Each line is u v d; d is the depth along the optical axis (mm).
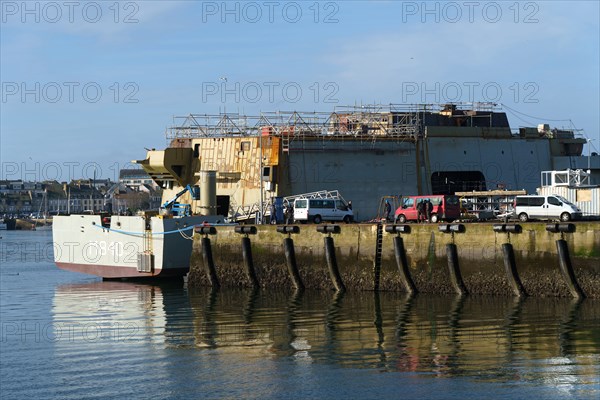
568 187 59875
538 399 28375
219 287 56719
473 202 63344
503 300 45969
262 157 65000
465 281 48250
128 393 30453
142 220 60250
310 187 66000
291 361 34000
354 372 32031
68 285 61344
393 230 50438
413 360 33469
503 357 33469
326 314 44031
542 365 32125
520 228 46438
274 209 61688
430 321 40875
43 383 31938
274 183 65375
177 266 59625
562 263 45125
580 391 29031
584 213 59188
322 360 33969
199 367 33594
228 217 65250
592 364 32094
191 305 49188
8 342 39406
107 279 64062
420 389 29672
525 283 46438
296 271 53812
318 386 30422
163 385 31250
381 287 51094
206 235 57156
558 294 45594
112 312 47969
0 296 55906
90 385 31531
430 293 49375
